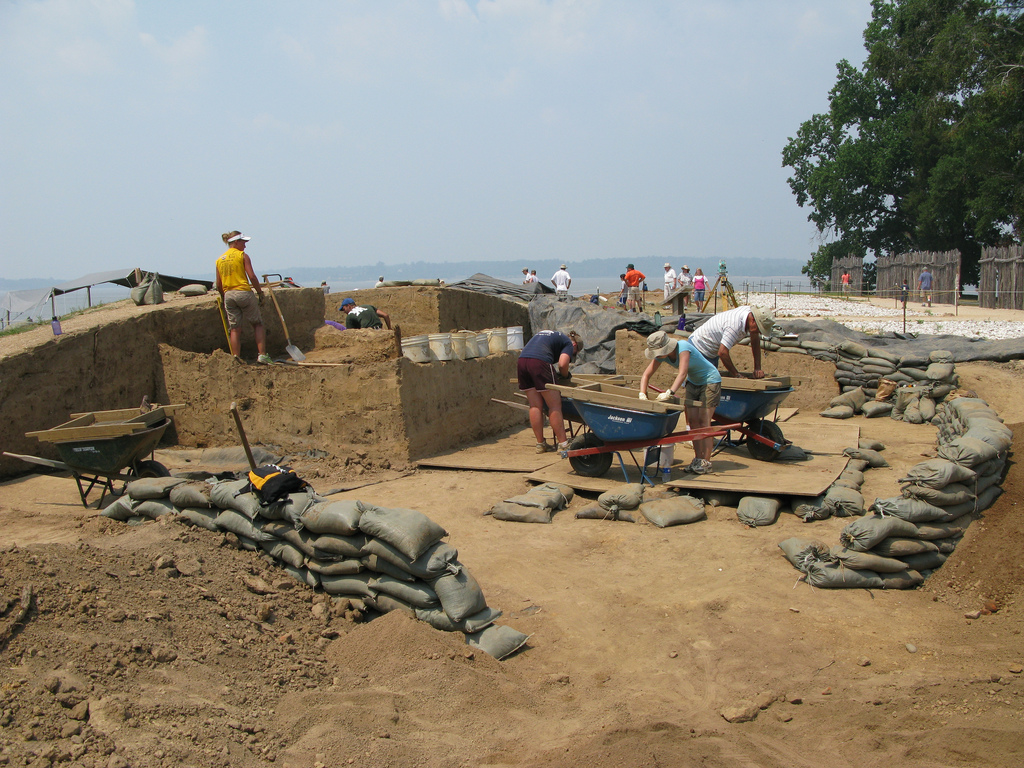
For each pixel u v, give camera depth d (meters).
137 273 14.95
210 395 10.01
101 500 7.36
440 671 4.12
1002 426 7.11
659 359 7.88
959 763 3.50
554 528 6.96
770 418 11.69
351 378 9.20
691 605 5.28
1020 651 4.41
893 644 4.70
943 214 40.38
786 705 4.08
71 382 9.16
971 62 35.09
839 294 42.25
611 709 4.00
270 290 11.71
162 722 3.26
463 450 10.22
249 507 5.39
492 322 17.16
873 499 7.45
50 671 3.39
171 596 4.41
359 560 4.87
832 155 50.38
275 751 3.32
